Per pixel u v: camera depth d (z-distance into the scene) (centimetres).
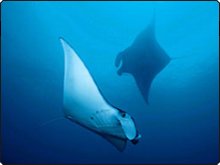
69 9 750
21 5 682
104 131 338
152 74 432
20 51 732
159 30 789
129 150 787
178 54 793
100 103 326
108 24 794
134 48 434
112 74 764
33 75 757
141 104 780
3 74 756
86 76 320
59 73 747
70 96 323
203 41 768
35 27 714
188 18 769
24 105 793
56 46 731
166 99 788
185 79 756
